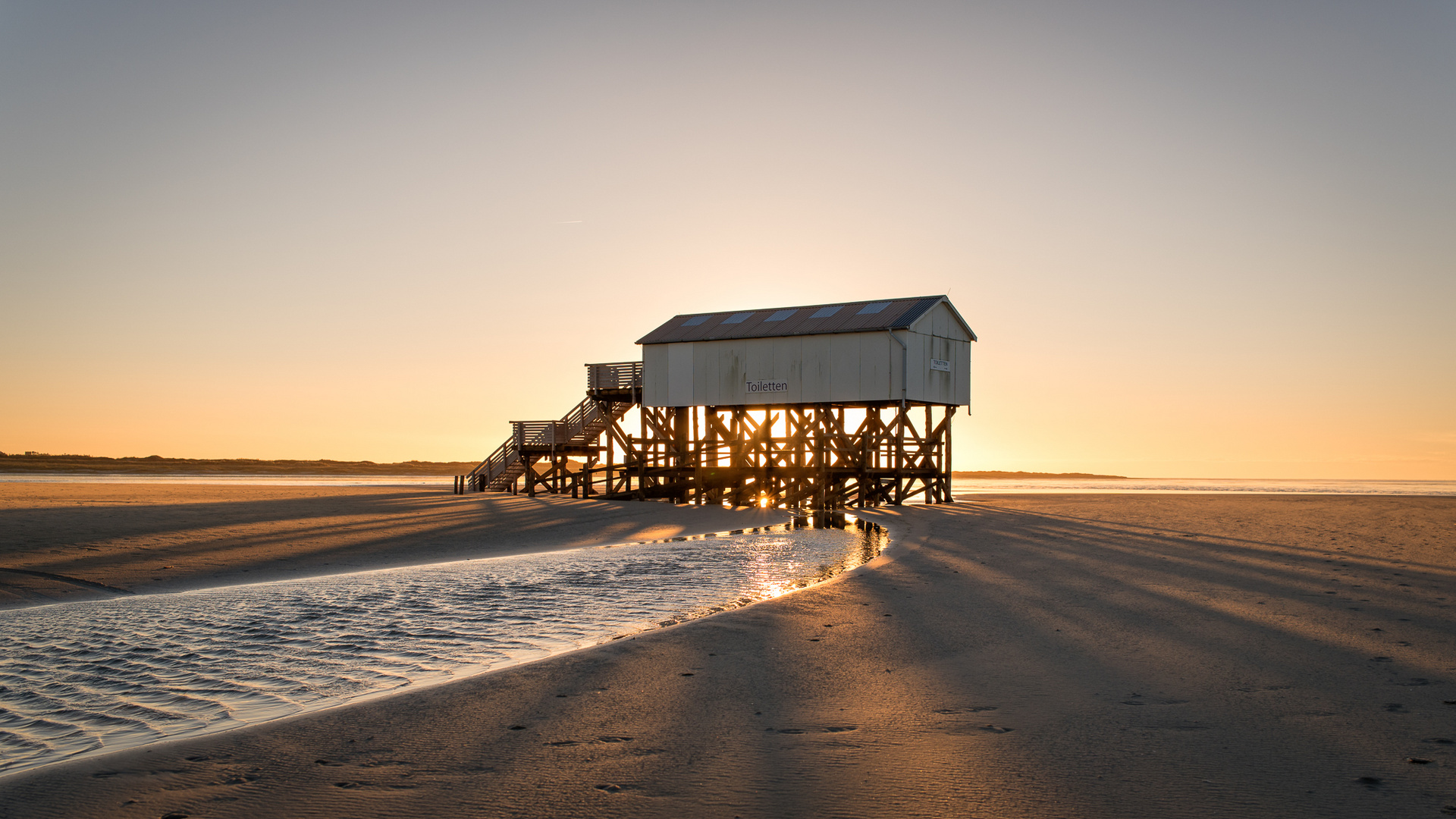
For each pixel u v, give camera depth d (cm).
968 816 504
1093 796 530
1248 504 4194
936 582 1459
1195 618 1103
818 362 4094
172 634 1166
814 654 928
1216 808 509
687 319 4759
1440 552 1866
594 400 4731
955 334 4394
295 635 1162
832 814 508
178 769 591
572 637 1147
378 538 2430
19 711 809
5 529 2244
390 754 620
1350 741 624
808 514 3631
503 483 4791
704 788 551
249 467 15638
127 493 4344
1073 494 6078
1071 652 923
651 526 3116
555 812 514
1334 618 1093
